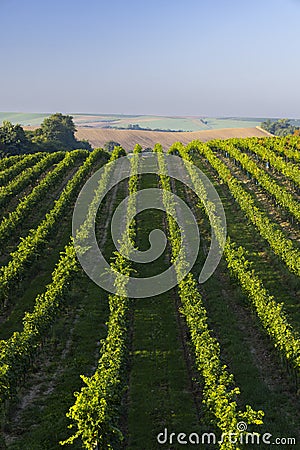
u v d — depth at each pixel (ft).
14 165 175.32
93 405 45.01
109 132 465.47
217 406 47.62
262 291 73.41
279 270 90.58
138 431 50.14
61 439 48.93
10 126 275.80
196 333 62.59
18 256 89.97
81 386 58.54
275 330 63.26
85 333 71.77
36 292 85.97
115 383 50.01
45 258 100.68
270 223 107.96
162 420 51.93
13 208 134.10
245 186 149.59
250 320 74.02
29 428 51.01
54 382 59.82
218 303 79.10
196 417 52.39
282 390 56.49
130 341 69.15
